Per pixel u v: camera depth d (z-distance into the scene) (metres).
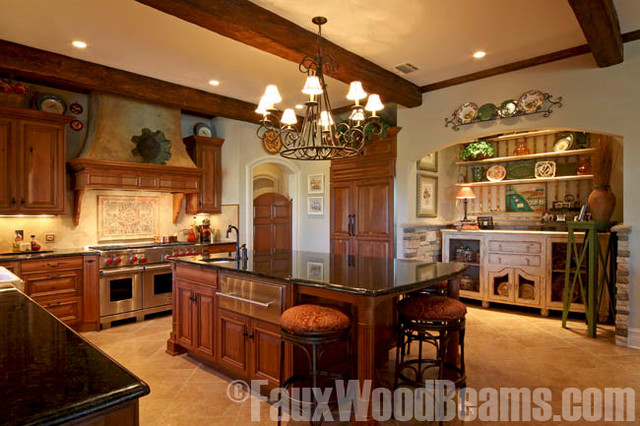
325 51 3.62
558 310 4.90
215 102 5.30
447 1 2.95
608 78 3.76
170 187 5.12
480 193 6.12
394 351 3.62
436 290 3.08
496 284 5.24
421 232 5.49
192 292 3.33
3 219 4.31
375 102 3.04
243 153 5.96
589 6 2.70
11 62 3.66
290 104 5.78
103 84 4.26
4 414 0.69
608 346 3.72
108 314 4.40
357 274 2.64
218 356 3.06
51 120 4.25
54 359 0.98
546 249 4.77
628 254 3.67
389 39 3.62
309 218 6.87
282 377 2.38
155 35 3.53
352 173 5.89
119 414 0.81
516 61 4.19
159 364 3.34
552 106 4.07
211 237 5.82
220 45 3.74
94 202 4.95
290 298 2.53
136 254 4.64
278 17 3.18
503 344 3.79
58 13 3.13
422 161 5.55
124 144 4.76
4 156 3.94
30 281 3.90
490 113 4.46
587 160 5.10
